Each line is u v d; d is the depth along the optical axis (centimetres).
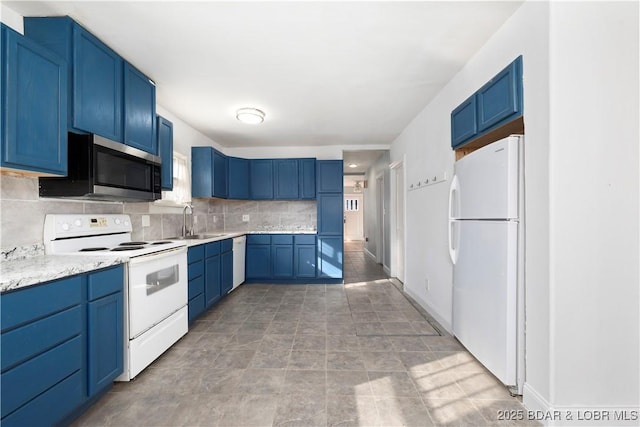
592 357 141
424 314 308
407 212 384
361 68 231
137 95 225
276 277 449
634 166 140
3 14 159
